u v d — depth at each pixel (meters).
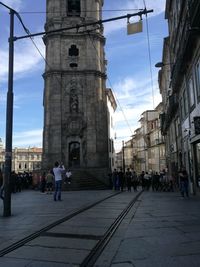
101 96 45.81
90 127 44.44
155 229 9.87
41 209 15.31
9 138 14.19
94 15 46.53
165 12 34.69
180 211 13.99
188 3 19.66
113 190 34.53
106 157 44.69
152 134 83.94
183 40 21.59
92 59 45.75
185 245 7.79
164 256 6.89
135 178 34.19
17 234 9.39
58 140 43.69
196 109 21.94
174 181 38.28
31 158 126.75
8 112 14.43
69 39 46.09
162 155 74.00
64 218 12.20
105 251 7.44
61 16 46.22
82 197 23.23
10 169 13.83
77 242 8.40
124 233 9.36
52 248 7.80
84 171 41.47
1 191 18.30
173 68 29.62
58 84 44.84
